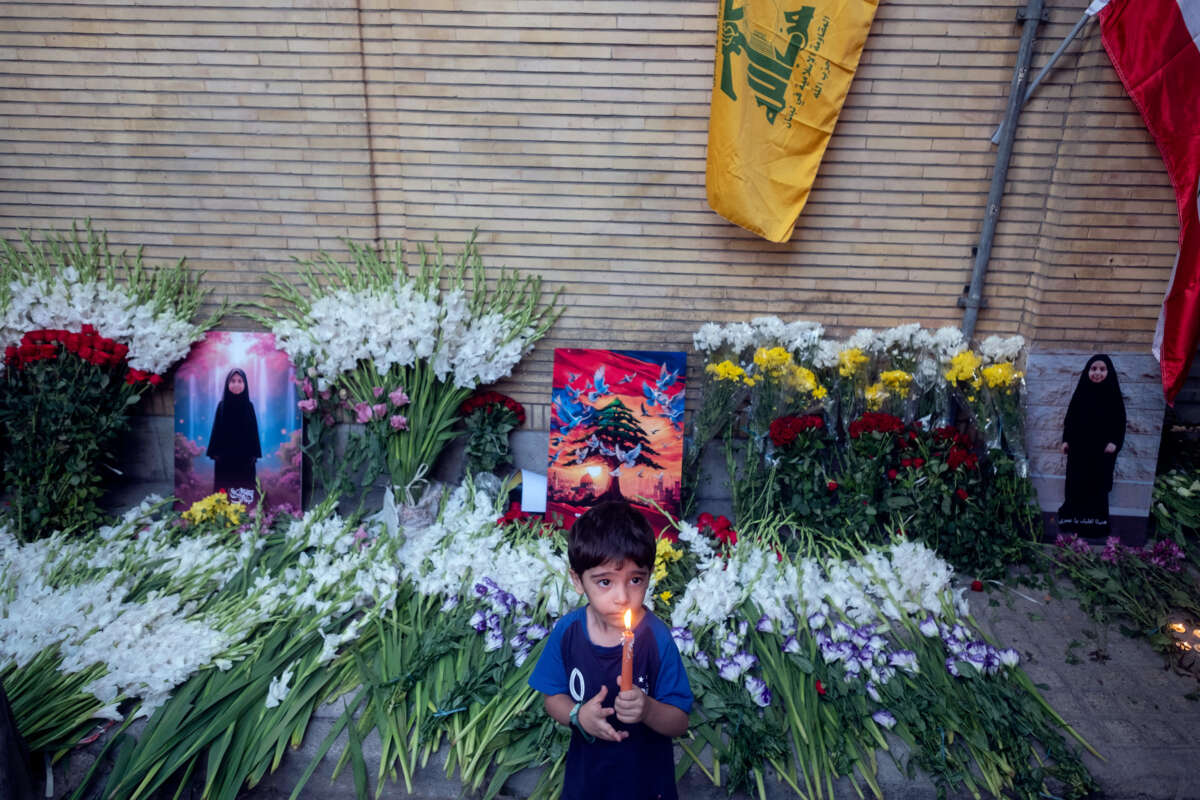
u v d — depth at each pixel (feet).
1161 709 10.36
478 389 15.21
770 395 13.96
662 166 14.11
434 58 13.74
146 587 11.76
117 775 8.97
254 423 14.78
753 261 14.55
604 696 6.23
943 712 9.84
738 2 12.67
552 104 13.89
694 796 9.46
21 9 13.70
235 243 14.88
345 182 14.42
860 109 13.62
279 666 10.35
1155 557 13.39
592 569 6.37
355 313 14.02
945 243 14.23
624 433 14.37
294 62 13.80
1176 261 13.15
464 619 10.99
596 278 14.80
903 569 12.20
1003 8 12.97
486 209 14.53
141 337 14.21
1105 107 12.94
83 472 13.73
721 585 11.38
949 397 14.39
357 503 15.21
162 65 13.92
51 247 14.88
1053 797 9.32
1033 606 12.50
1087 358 13.98
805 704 9.94
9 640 9.87
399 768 9.61
